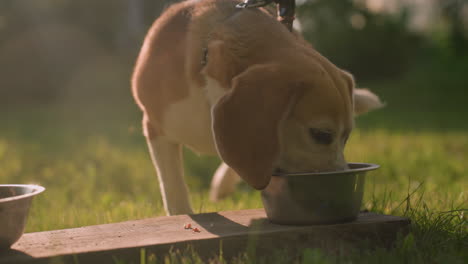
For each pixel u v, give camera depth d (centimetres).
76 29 1902
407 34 2258
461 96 1680
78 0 1898
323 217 239
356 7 2206
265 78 224
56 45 1791
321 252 219
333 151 239
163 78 287
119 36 1973
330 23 2181
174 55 285
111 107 1540
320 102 229
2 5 1789
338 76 246
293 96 226
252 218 262
